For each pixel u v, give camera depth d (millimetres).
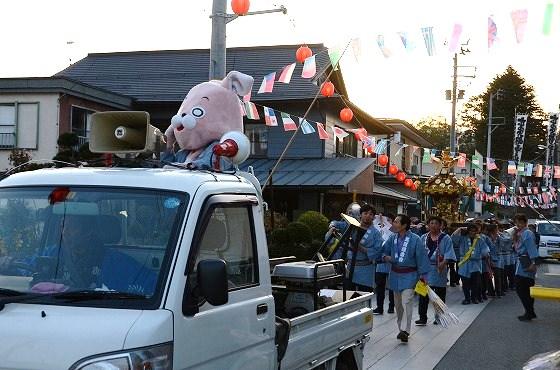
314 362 5234
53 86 20016
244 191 4508
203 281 3514
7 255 3832
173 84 25453
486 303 15672
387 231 14547
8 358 3166
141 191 3893
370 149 16875
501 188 29953
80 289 3564
